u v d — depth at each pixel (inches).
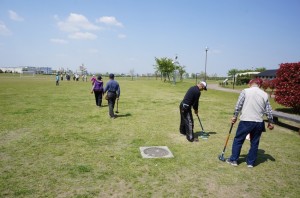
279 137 329.7
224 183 187.8
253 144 216.8
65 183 181.2
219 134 332.5
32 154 239.3
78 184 180.1
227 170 211.8
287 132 360.5
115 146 269.7
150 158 234.4
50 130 333.7
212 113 506.0
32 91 935.7
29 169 204.1
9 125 358.6
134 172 202.5
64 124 372.5
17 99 674.8
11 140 284.2
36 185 177.2
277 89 588.4
